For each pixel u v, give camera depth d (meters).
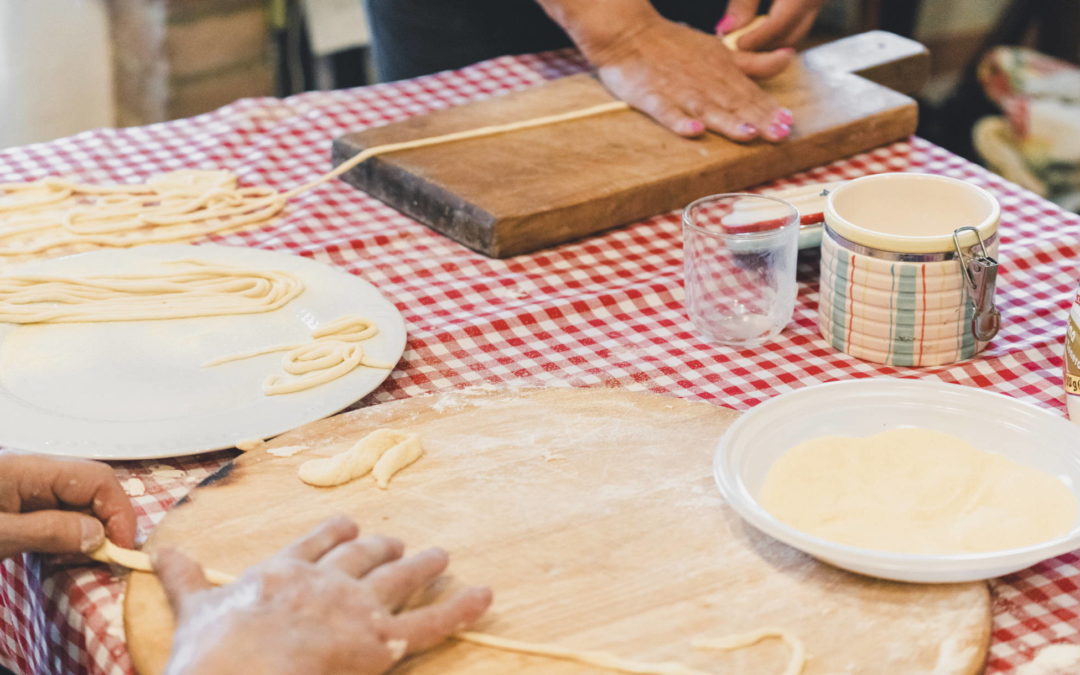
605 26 1.66
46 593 0.89
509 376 1.15
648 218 1.47
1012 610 0.83
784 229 1.15
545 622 0.79
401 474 0.94
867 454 0.92
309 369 1.10
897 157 1.60
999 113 2.80
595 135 1.56
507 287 1.31
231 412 1.05
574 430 0.99
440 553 0.79
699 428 0.99
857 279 1.12
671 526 0.88
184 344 1.17
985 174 1.54
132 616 0.80
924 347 1.13
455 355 1.18
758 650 0.76
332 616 0.71
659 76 1.61
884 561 0.78
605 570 0.84
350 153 1.54
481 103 1.67
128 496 0.97
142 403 1.07
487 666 0.76
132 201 1.50
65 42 2.84
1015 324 1.21
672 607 0.80
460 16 2.05
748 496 0.84
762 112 1.54
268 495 0.92
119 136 1.70
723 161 1.49
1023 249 1.33
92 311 1.21
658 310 1.27
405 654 0.74
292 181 1.58
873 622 0.78
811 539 0.79
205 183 1.54
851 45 1.82
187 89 2.94
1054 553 0.78
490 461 0.96
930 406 0.96
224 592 0.73
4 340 1.17
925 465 0.91
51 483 0.88
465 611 0.75
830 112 1.60
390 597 0.75
